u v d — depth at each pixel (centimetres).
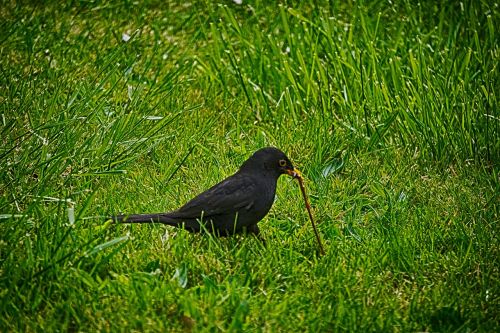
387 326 764
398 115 1176
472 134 1139
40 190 953
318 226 962
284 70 1300
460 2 1490
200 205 893
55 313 764
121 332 739
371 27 1434
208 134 1180
